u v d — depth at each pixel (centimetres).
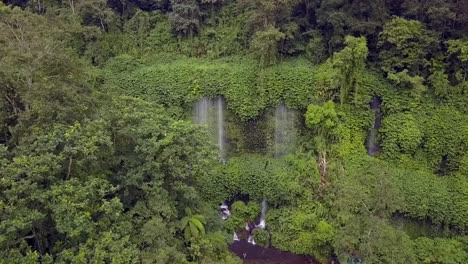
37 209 1509
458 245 2578
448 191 2755
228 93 3225
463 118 2875
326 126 2942
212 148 2209
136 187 1917
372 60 3212
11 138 1730
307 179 2905
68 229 1447
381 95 3058
